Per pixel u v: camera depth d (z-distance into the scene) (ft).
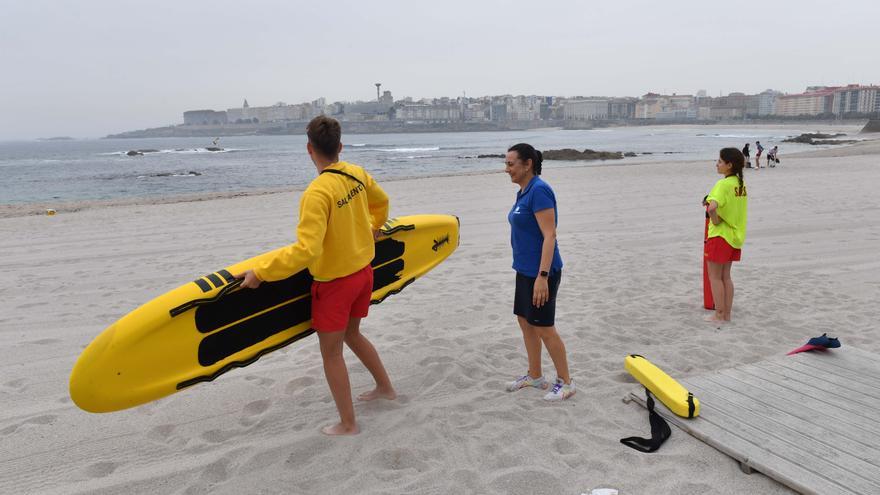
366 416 12.17
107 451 11.20
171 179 110.52
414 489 9.52
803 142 226.17
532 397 12.88
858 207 41.14
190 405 13.05
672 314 18.94
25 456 11.05
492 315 19.22
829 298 20.39
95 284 24.66
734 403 11.76
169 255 30.53
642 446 10.62
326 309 10.66
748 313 18.89
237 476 10.13
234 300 10.52
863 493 8.65
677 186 60.59
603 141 323.37
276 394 13.55
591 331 17.31
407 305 20.48
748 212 39.83
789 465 9.47
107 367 9.25
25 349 16.79
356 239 10.73
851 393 12.01
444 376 14.17
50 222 43.91
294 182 99.60
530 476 9.77
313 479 9.95
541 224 11.57
